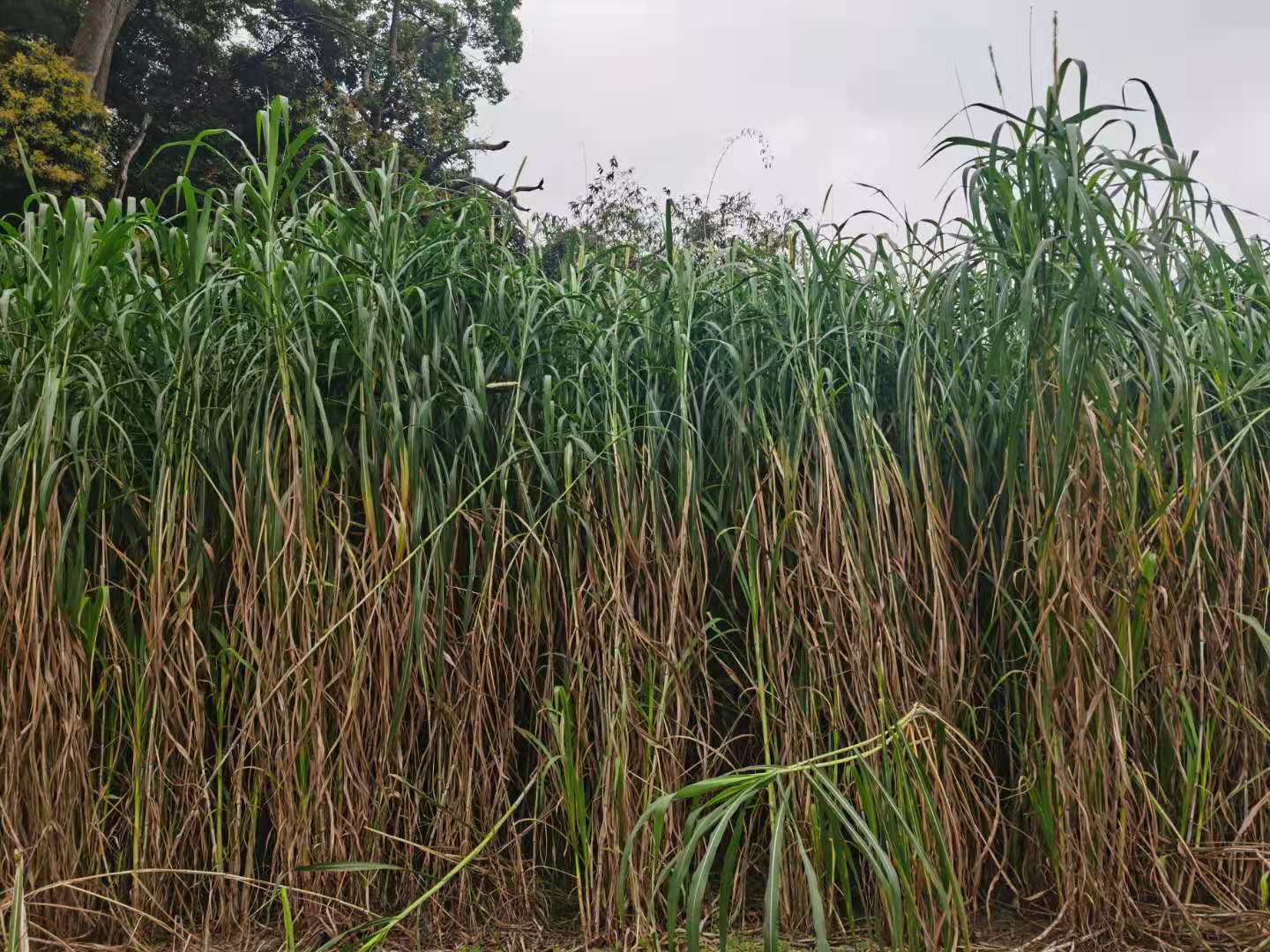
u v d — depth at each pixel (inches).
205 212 65.5
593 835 65.7
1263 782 67.8
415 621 62.7
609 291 79.1
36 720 60.7
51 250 65.2
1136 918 62.5
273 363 66.7
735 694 73.2
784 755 65.7
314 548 63.1
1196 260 70.4
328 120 506.6
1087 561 62.7
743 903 66.3
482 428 67.7
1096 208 61.4
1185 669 65.4
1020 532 68.7
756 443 71.7
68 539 67.4
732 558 69.1
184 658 63.7
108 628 63.6
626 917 62.9
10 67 387.9
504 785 66.7
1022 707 68.1
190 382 65.1
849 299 77.1
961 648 66.8
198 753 63.3
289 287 67.2
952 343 71.2
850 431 74.0
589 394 74.8
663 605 67.7
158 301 65.7
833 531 66.6
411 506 65.3
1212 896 66.2
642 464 69.3
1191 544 67.2
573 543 67.2
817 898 50.9
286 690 62.9
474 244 75.7
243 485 64.5
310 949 61.2
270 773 62.7
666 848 64.1
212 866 65.2
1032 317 63.2
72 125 404.5
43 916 61.6
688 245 84.7
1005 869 69.7
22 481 60.2
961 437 69.1
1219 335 65.7
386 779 64.7
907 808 58.0
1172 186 64.1
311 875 63.1
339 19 626.8
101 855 63.0
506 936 64.1
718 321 78.2
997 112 62.1
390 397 64.8
